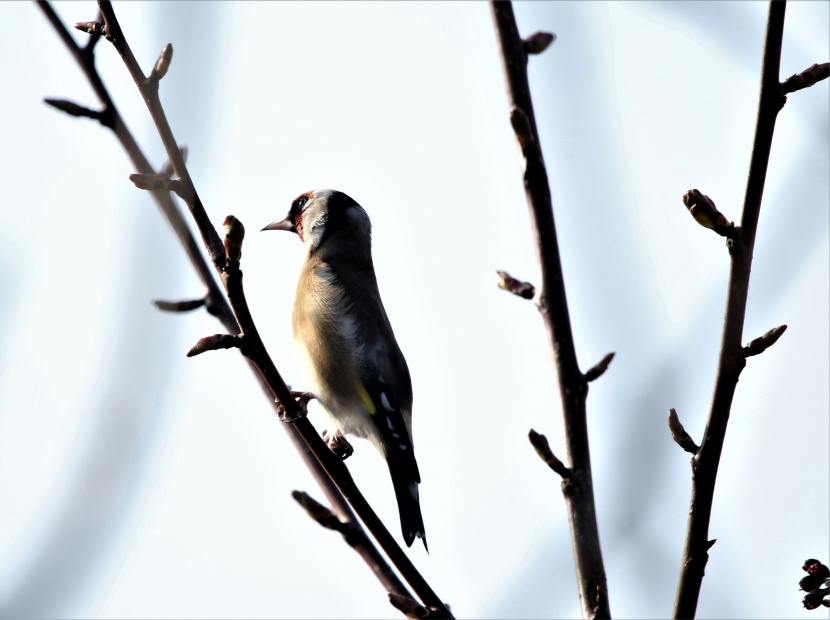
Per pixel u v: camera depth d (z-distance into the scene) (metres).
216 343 6.69
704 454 5.68
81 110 7.13
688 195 5.50
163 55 6.36
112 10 6.34
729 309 5.55
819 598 5.88
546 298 6.93
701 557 5.66
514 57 7.09
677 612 5.66
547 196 6.88
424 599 6.93
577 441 6.61
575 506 6.41
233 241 6.36
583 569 6.11
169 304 5.50
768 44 5.47
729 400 5.61
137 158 7.01
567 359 6.81
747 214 5.50
